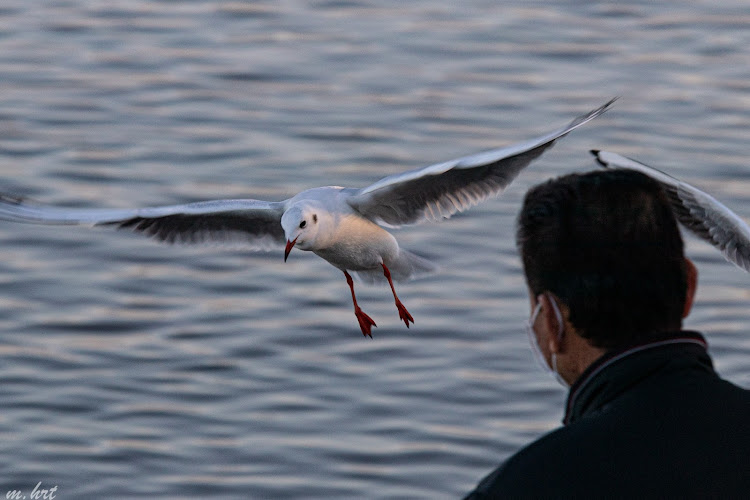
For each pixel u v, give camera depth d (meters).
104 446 12.26
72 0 27.53
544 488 3.60
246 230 8.83
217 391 13.11
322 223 8.26
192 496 11.59
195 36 25.03
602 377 3.78
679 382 3.70
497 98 21.69
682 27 25.55
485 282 15.33
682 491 3.52
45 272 15.65
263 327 14.37
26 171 18.62
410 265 9.17
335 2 27.19
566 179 4.04
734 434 3.59
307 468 11.97
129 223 8.57
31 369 13.45
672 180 4.90
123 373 13.41
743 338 14.02
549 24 25.64
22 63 23.48
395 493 11.62
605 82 22.53
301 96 21.88
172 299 15.05
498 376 13.33
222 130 20.38
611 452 3.60
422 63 23.45
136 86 22.36
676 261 3.85
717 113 21.03
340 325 14.41
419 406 12.85
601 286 3.80
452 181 8.26
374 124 20.56
